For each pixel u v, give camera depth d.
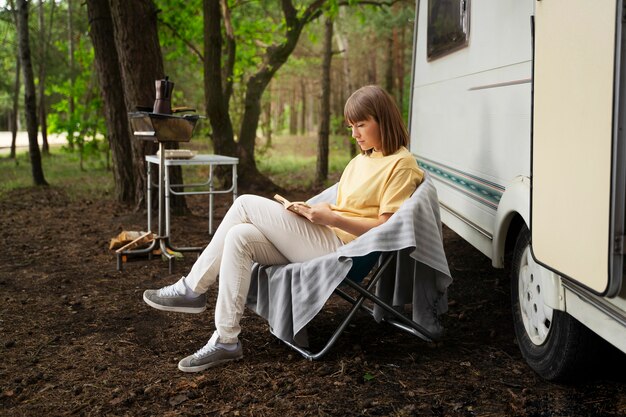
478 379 2.75
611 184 1.80
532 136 2.40
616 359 2.61
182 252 5.20
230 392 2.64
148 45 6.60
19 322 3.57
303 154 18.33
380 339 3.27
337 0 10.17
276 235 2.93
